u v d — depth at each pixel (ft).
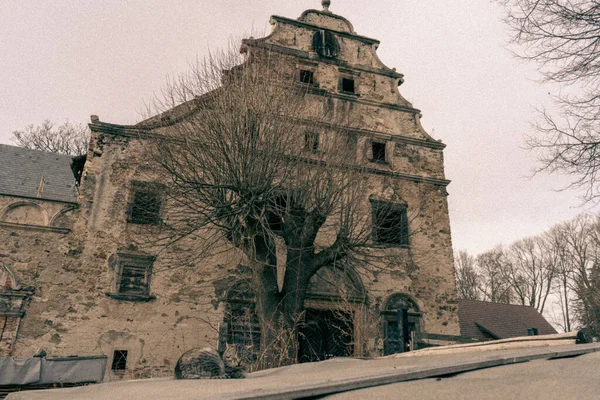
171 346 38.04
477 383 7.88
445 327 45.32
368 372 10.14
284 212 35.24
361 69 53.21
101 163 42.22
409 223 47.93
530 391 7.06
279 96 36.73
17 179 44.60
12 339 34.96
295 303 34.19
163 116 38.04
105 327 37.11
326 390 8.07
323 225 43.96
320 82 50.83
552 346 11.20
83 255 38.73
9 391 29.68
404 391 7.84
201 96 36.45
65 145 83.82
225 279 41.24
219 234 41.57
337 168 37.27
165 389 10.67
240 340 39.42
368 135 49.49
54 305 36.76
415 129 52.75
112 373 35.94
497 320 65.36
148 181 42.50
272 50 49.37
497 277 121.49
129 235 40.45
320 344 41.93
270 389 7.99
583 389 6.67
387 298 44.52
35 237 38.24
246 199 33.09
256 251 35.42
